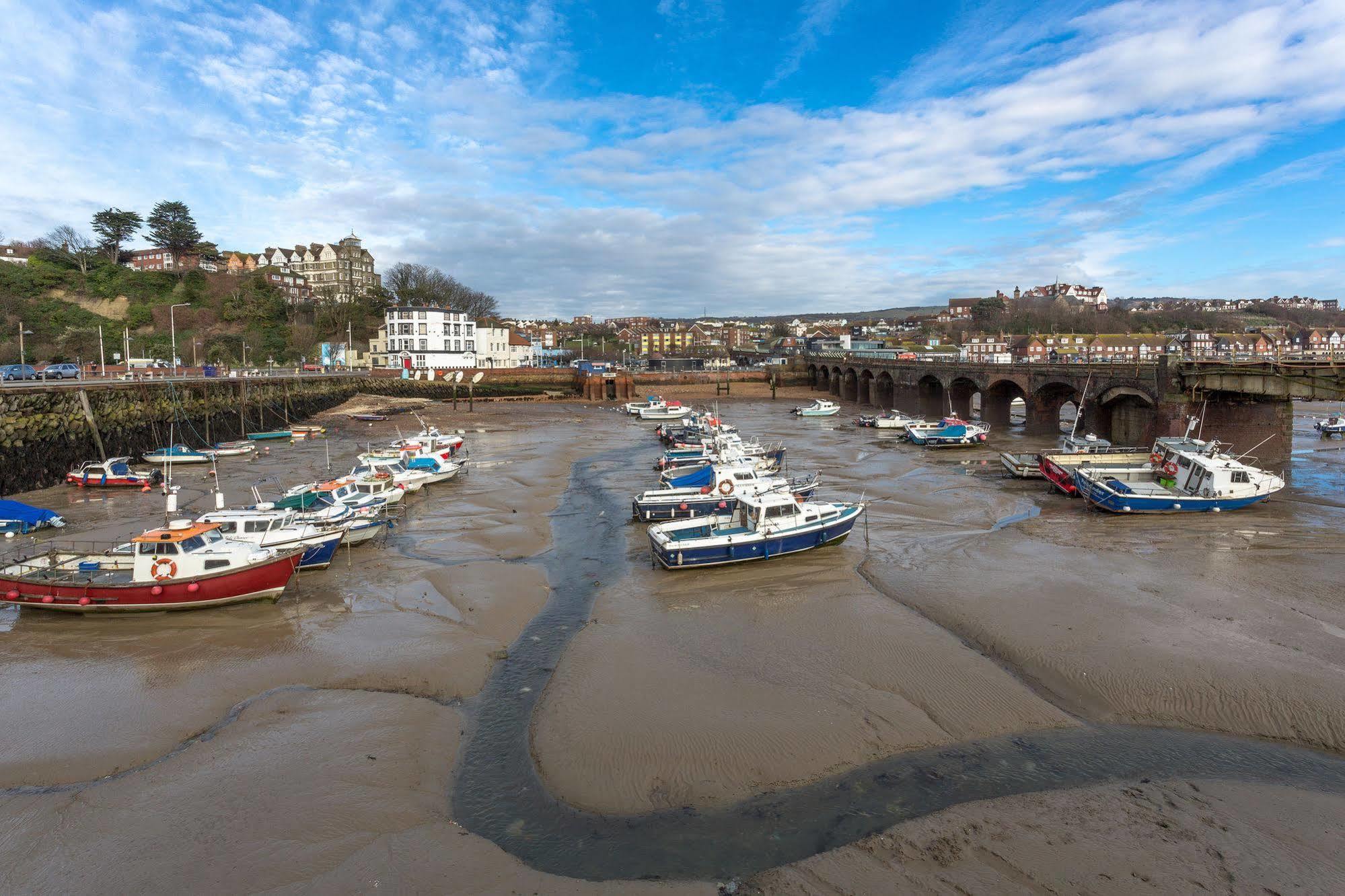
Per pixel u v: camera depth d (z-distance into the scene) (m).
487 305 181.12
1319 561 27.41
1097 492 36.16
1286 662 18.62
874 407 108.88
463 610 23.72
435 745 15.78
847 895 11.21
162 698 17.88
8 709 17.33
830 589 25.34
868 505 38.44
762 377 140.12
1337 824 12.78
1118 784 14.12
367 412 92.12
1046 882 11.40
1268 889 11.24
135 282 131.38
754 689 17.91
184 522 24.86
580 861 12.26
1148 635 20.42
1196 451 38.44
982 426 65.00
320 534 27.67
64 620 22.75
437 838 12.72
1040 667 18.95
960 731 16.11
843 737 15.76
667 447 63.75
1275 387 42.41
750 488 34.78
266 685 18.56
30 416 44.88
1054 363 68.06
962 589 24.64
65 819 13.17
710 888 11.51
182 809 13.45
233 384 71.94
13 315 111.12
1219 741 15.59
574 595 25.70
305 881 11.66
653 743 15.59
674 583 26.48
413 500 41.09
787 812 13.48
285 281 160.50
